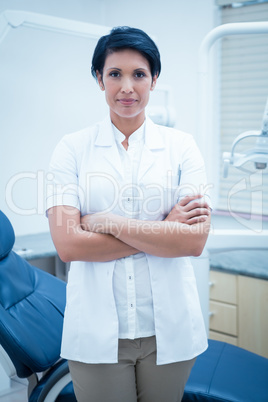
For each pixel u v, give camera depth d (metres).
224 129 2.61
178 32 2.52
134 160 1.11
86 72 2.61
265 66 2.42
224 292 2.03
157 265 1.06
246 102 2.51
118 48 0.98
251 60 2.46
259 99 2.47
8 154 2.29
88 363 1.03
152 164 1.10
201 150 1.70
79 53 2.55
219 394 1.34
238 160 1.59
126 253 1.04
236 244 1.71
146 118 1.15
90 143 1.12
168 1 2.52
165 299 1.05
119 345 1.04
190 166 1.12
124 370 1.04
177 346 1.05
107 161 1.09
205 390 1.36
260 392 1.36
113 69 0.99
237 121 2.56
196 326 1.09
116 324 1.02
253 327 1.96
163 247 1.02
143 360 1.06
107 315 1.03
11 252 1.54
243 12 2.41
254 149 1.56
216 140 2.62
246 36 2.45
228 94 2.56
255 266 1.94
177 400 1.11
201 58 1.63
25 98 2.32
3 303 1.34
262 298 1.92
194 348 1.08
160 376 1.06
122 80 0.99
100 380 1.04
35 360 1.22
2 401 1.90
